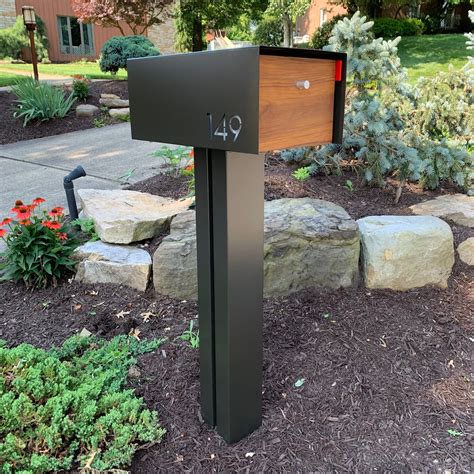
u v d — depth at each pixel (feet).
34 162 17.67
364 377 6.24
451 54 31.86
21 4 43.88
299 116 4.01
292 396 5.95
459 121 12.07
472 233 9.45
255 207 4.66
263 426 5.52
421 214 10.05
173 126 4.33
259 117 3.59
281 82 3.75
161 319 7.59
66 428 4.95
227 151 4.07
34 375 5.55
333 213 8.39
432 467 5.01
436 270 8.19
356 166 11.71
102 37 49.42
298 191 10.68
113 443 5.00
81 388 5.48
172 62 4.15
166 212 9.94
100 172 15.99
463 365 6.55
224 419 5.24
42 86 23.65
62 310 8.04
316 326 7.19
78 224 9.96
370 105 10.19
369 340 6.91
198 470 4.98
